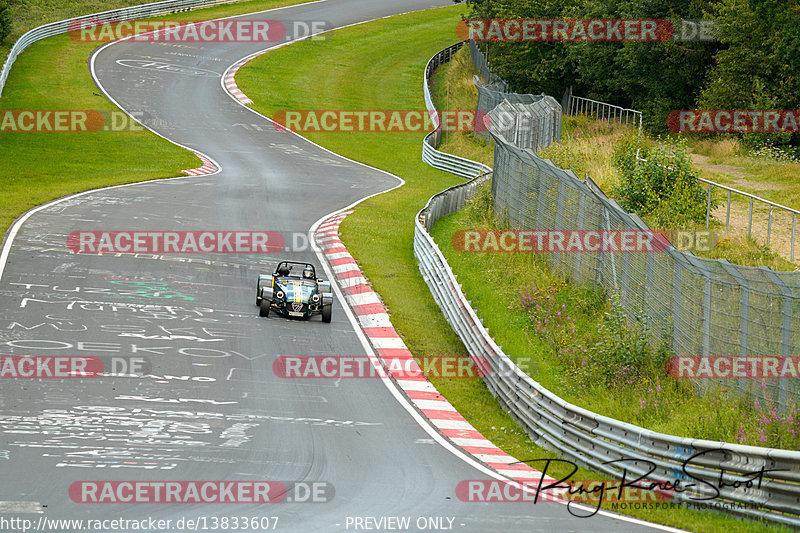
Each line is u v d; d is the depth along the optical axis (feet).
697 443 73.97
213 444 79.66
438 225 194.80
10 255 137.59
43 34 398.42
